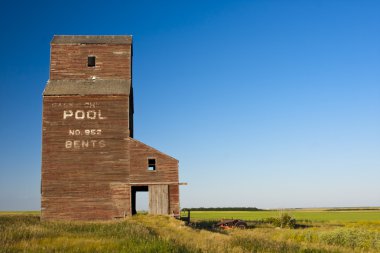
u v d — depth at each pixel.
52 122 41.31
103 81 44.41
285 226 46.56
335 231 31.20
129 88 43.38
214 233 32.81
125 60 45.50
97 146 41.06
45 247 19.80
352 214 99.88
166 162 41.00
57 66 44.75
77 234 25.23
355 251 24.89
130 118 45.12
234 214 102.25
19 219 38.06
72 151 40.81
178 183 40.66
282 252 21.91
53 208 39.50
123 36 47.34
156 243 20.30
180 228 33.94
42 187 39.88
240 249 21.59
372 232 31.66
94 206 39.81
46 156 40.56
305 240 30.67
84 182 40.22
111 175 40.53
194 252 19.42
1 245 19.88
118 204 40.03
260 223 53.81
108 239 22.70
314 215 93.56
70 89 42.62
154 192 40.38
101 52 45.41
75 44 45.34
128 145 41.25
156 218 37.97
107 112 41.88
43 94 41.69
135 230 27.17
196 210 146.12
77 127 41.38
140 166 40.84
